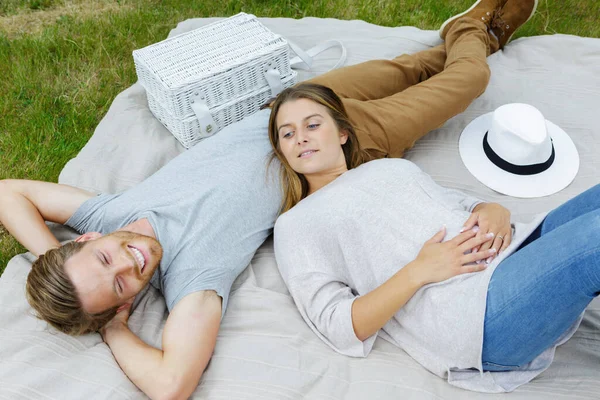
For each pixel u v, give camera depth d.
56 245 2.05
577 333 1.92
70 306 1.74
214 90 2.51
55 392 1.69
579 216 1.61
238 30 2.70
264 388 1.78
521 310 1.61
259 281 2.16
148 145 2.64
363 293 1.94
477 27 2.84
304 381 1.81
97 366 1.76
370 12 3.59
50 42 3.42
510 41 3.20
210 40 2.64
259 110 2.53
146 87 2.67
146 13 3.61
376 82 2.69
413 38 3.16
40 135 2.97
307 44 3.18
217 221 2.07
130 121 2.75
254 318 1.99
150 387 1.71
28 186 2.13
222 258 2.02
